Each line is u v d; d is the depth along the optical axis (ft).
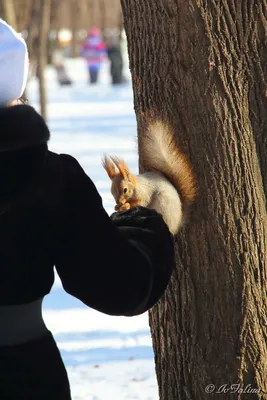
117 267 10.10
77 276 10.10
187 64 14.65
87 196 10.16
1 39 9.80
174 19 14.66
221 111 14.64
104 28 206.69
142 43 15.23
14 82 9.86
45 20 72.95
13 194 9.58
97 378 22.39
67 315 28.81
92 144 69.51
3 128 9.29
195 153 14.71
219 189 14.67
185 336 15.46
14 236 9.74
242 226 14.85
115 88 146.92
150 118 14.42
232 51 14.78
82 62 242.17
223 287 14.92
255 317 15.07
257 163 15.31
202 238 14.82
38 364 10.00
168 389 16.02
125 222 11.18
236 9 14.76
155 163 13.48
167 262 10.89
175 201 13.08
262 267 15.14
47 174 9.96
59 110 104.73
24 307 9.93
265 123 15.33
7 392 9.80
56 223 9.93
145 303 10.66
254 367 15.14
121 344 25.44
